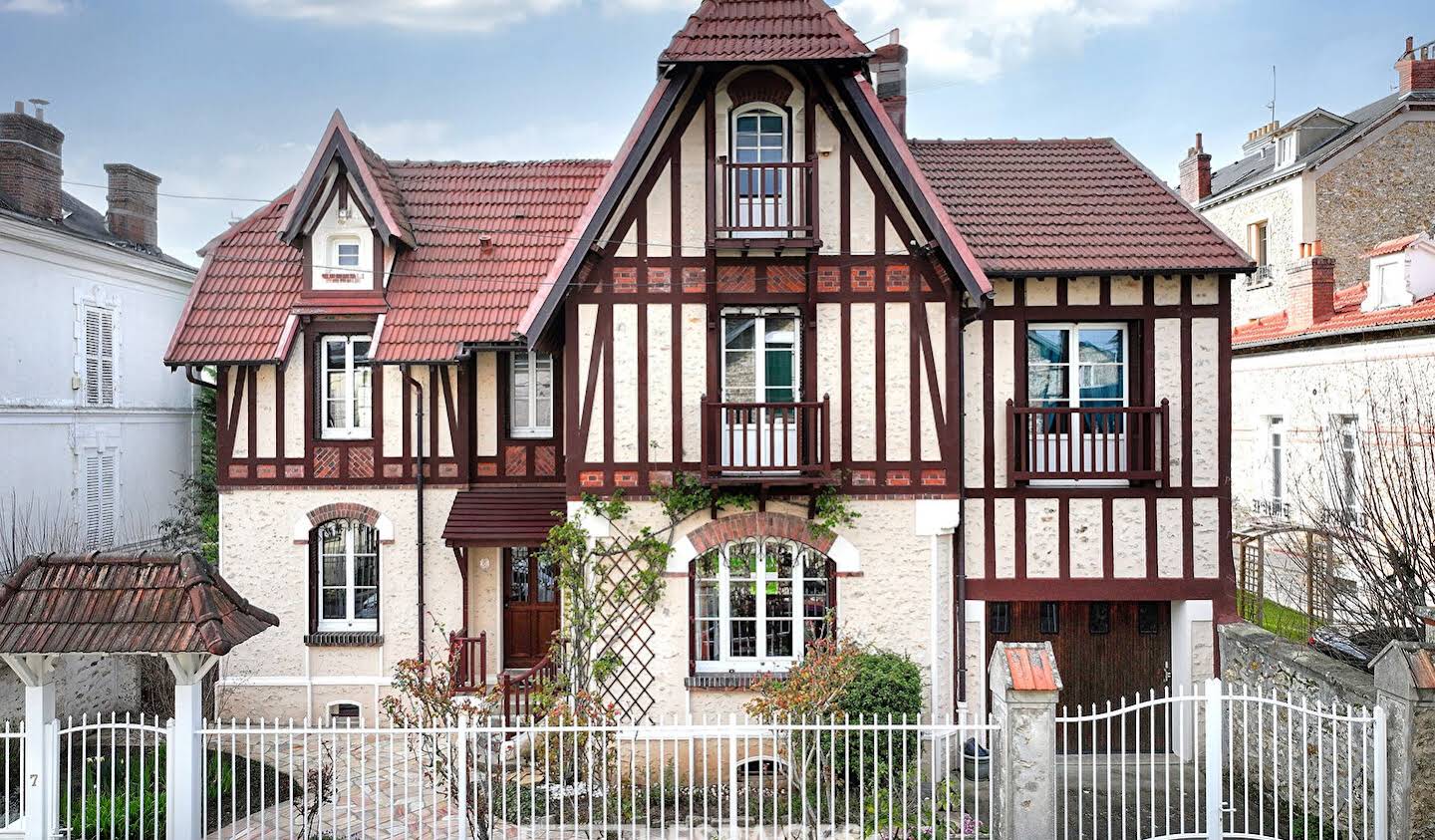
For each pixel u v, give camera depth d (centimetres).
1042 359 1246
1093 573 1221
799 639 1170
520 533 1329
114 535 1881
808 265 1135
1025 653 845
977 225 1249
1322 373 1745
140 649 795
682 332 1150
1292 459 1841
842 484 1151
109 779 1071
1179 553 1220
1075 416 1241
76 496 1770
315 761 1182
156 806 843
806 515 1154
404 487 1393
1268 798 1053
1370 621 1107
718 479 1105
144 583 832
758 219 1162
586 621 1135
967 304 1193
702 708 1145
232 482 1390
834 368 1150
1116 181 1323
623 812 1025
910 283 1149
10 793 1047
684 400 1149
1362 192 2277
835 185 1146
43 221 1684
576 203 1520
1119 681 1265
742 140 1163
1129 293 1221
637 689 1148
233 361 1353
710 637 1177
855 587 1157
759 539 1165
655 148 1142
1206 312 1221
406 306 1387
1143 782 1130
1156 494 1220
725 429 1159
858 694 1036
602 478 1152
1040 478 1208
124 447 1923
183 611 815
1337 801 932
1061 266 1188
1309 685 994
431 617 1398
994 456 1223
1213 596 1218
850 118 1144
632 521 1153
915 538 1157
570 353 1148
